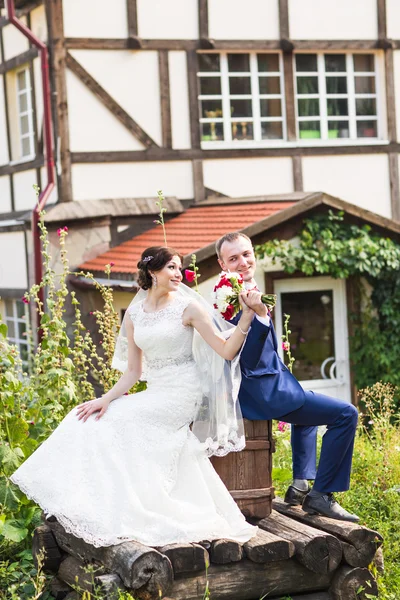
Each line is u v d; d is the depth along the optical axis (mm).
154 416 5012
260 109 14414
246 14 14078
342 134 14859
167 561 4574
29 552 5578
